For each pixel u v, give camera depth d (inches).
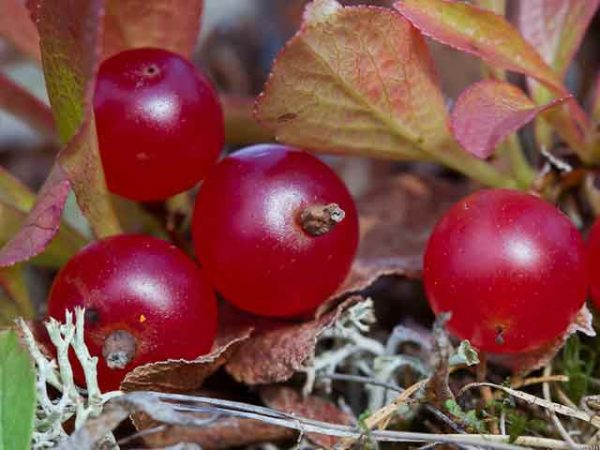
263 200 3.3
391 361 3.7
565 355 3.7
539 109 3.4
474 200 3.4
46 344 3.4
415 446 3.6
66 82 3.3
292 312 3.5
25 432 3.1
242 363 3.6
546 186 3.8
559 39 3.8
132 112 3.4
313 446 3.5
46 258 3.8
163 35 3.7
